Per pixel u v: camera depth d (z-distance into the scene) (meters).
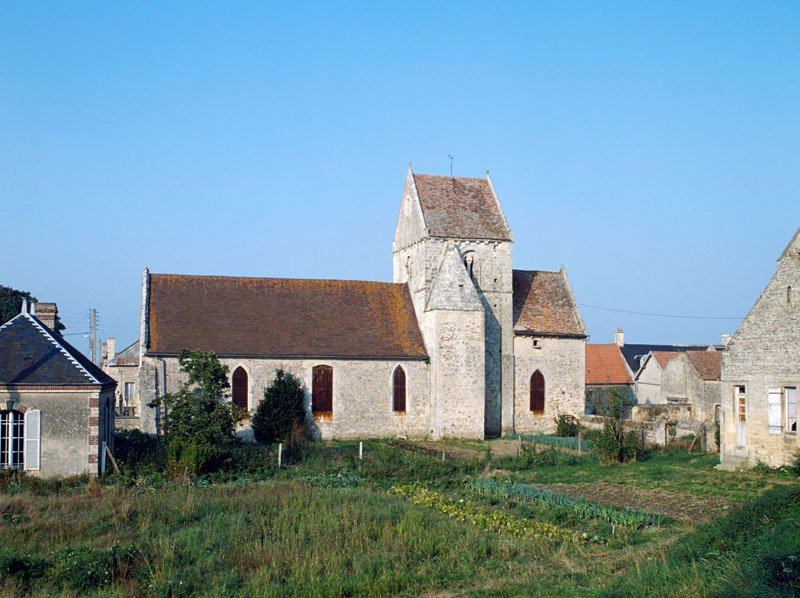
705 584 15.34
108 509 23.48
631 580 16.22
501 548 20.28
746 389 32.91
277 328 46.38
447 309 47.53
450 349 47.28
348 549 19.77
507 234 51.31
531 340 51.53
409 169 52.59
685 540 19.36
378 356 46.78
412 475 32.12
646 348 92.25
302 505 24.44
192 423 33.84
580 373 52.44
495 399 50.22
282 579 17.80
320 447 40.41
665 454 38.66
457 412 46.97
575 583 17.33
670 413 50.09
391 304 50.69
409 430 47.31
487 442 46.09
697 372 53.91
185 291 47.12
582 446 43.16
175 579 17.31
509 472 34.06
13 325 32.25
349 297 50.22
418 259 50.31
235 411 35.50
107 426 32.72
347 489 28.25
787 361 31.33
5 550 18.95
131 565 18.45
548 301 53.72
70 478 29.56
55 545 19.91
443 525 22.27
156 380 42.47
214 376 35.28
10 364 30.59
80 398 30.66
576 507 24.75
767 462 31.88
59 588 17.23
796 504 19.61
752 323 32.88
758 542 17.30
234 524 21.81
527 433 50.84
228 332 45.12
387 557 19.19
